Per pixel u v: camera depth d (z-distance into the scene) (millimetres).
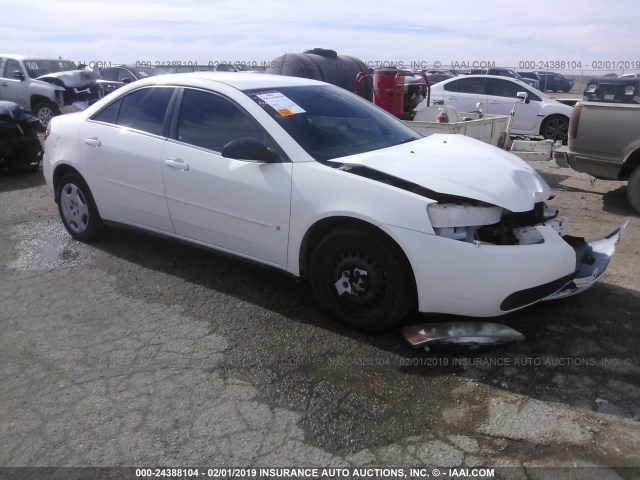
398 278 3199
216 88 3996
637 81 6609
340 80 9695
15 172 8430
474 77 12695
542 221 3512
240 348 3314
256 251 3791
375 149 3766
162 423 2672
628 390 2891
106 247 5000
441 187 3143
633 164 6250
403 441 2541
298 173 3482
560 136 11867
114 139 4457
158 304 3898
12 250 5012
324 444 2527
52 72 14562
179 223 4176
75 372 3098
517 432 2584
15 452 2492
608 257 3863
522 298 3156
